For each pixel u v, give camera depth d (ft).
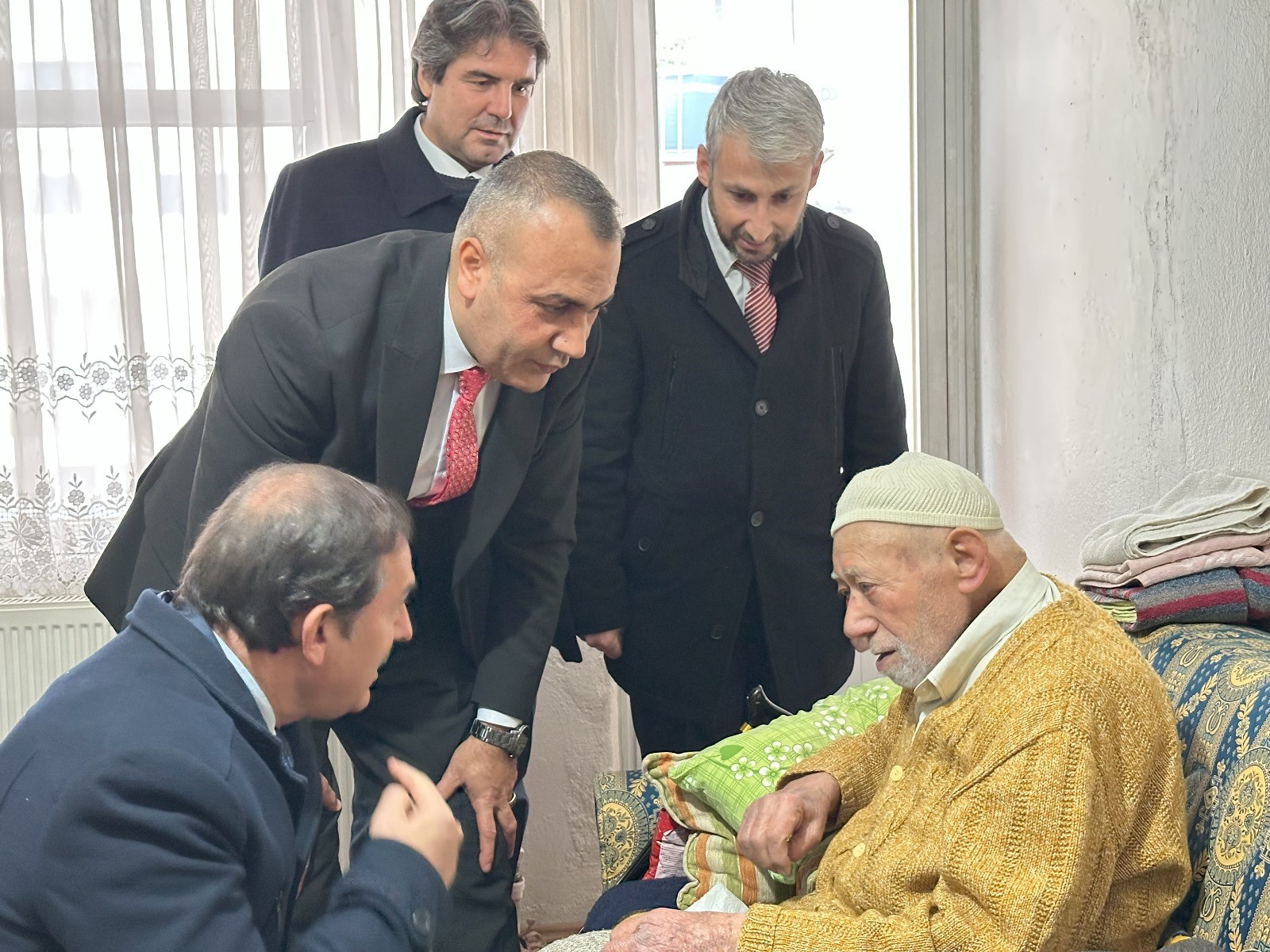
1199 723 5.77
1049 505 10.03
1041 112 9.93
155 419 10.50
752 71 7.77
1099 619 5.64
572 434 7.02
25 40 10.13
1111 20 8.77
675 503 8.39
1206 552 6.53
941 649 5.64
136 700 4.23
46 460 10.37
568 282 5.78
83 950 3.99
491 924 6.91
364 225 8.41
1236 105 7.29
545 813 11.29
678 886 7.30
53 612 10.46
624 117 10.57
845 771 6.56
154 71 10.15
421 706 6.95
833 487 8.65
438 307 6.16
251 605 4.37
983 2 10.91
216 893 4.08
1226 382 7.47
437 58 8.11
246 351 6.16
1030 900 4.85
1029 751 5.03
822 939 5.18
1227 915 5.12
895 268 11.37
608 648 8.83
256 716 4.42
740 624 8.63
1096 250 9.08
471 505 6.59
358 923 4.41
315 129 10.32
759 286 8.38
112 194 10.12
